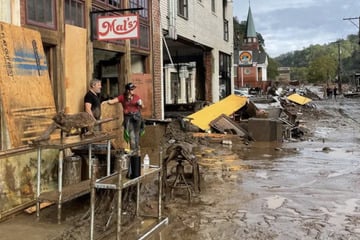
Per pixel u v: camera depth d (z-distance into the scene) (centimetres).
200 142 1502
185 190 814
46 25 863
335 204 739
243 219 656
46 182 671
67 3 938
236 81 7819
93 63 1112
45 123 745
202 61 2636
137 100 1007
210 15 2438
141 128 1031
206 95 2569
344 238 577
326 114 3256
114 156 723
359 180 929
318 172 1018
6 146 667
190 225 627
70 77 936
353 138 1791
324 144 1570
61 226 568
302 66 18212
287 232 600
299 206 726
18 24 771
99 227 575
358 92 7650
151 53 1448
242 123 1755
